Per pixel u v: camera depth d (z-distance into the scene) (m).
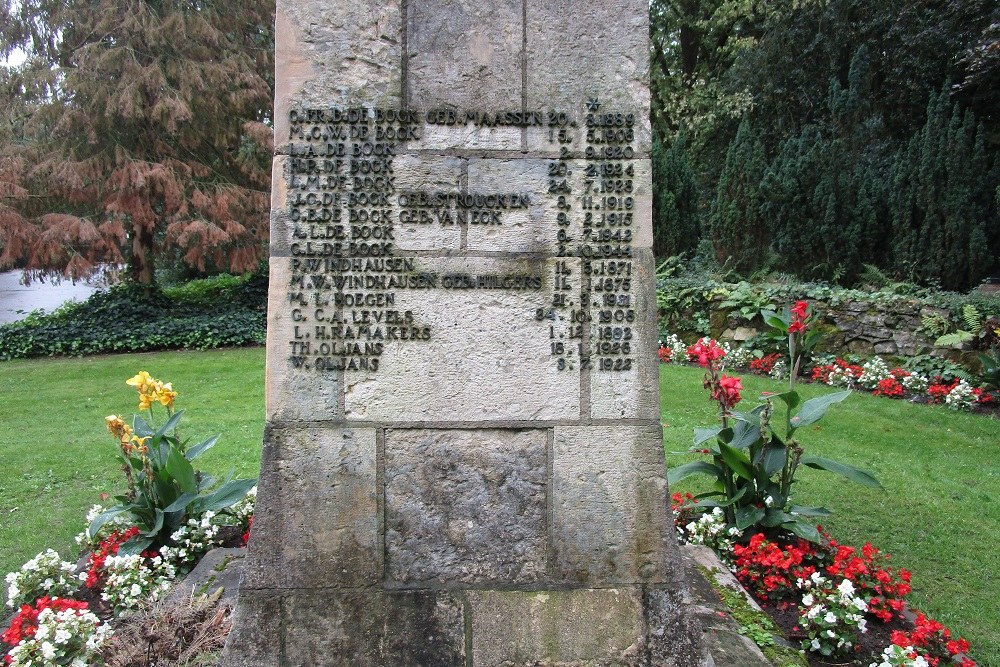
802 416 3.58
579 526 2.43
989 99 11.75
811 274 9.81
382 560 2.40
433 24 2.32
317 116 2.31
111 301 12.32
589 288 2.39
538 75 2.35
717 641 2.66
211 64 11.73
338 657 2.39
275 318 2.34
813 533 3.34
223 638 2.54
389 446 2.39
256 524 2.37
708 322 9.23
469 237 2.36
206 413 6.91
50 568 3.37
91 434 6.31
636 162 2.37
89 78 11.09
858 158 10.94
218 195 11.66
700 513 3.86
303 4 2.30
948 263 9.01
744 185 10.09
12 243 10.88
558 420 2.41
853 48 13.12
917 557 3.82
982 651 2.99
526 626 2.43
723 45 17.06
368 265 2.34
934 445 5.62
